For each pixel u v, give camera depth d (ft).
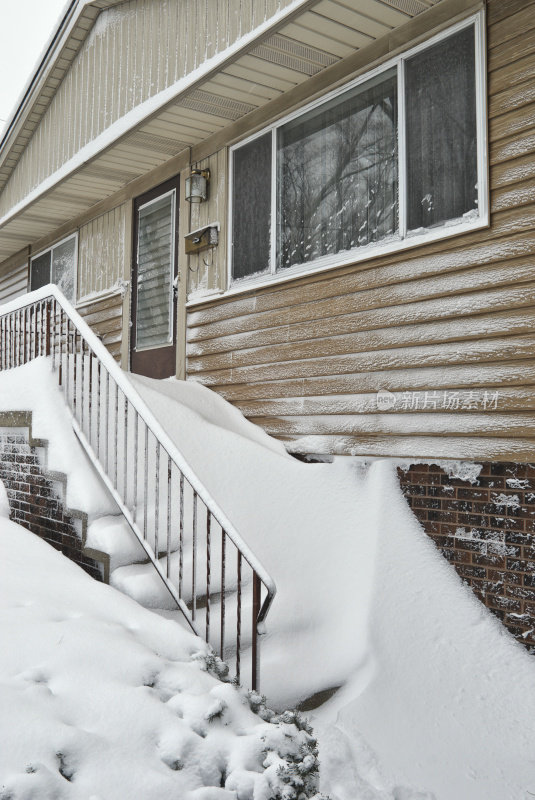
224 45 16.29
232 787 6.93
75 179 24.77
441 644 12.22
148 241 24.44
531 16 12.86
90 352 14.96
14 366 18.97
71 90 24.47
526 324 12.69
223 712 7.95
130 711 7.66
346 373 16.08
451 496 13.82
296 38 15.42
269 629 12.45
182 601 11.67
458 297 13.83
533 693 11.44
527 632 12.35
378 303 15.43
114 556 12.78
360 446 15.60
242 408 19.02
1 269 37.76
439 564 13.61
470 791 9.67
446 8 14.14
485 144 13.43
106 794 6.49
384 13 14.47
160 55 19.11
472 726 10.84
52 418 15.28
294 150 18.03
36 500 16.08
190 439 15.71
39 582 11.20
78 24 22.84
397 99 15.37
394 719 10.66
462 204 14.03
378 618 12.33
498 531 13.01
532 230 12.70
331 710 10.90
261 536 14.16
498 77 13.34
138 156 22.56
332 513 14.61
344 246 16.57
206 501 11.28
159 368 23.35
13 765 6.44
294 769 7.04
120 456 14.84
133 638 9.53
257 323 18.78
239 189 19.85
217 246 20.51
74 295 29.17
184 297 21.67
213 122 19.89
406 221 15.02
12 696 7.39
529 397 12.55
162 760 7.18
